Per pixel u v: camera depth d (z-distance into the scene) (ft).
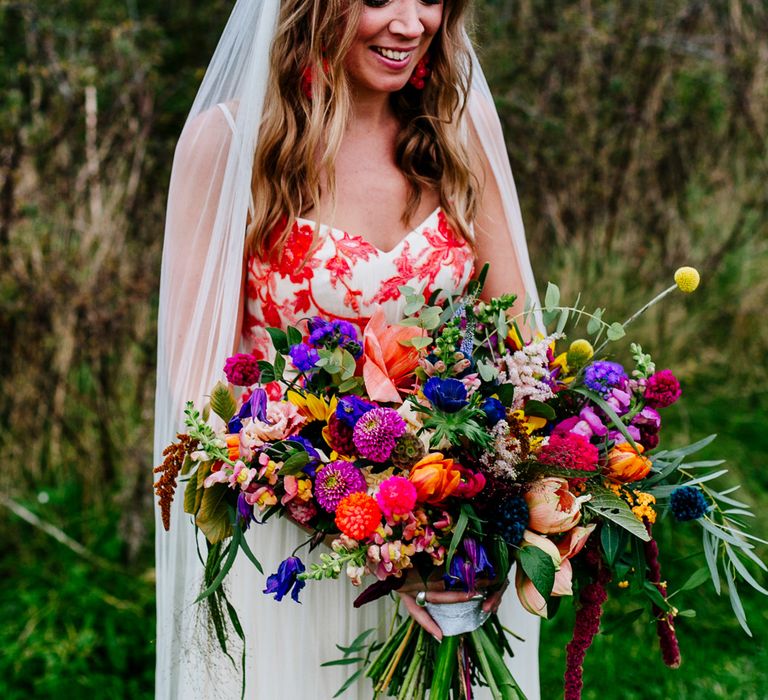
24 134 11.91
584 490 5.52
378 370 5.46
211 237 6.37
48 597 10.79
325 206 6.35
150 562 11.55
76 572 11.04
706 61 15.19
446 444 5.37
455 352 5.49
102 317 11.85
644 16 14.49
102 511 12.04
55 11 12.26
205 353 6.36
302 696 6.34
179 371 6.41
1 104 11.93
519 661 6.95
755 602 11.08
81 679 9.80
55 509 11.98
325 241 6.30
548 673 9.97
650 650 10.30
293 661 6.33
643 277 14.97
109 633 10.27
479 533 5.33
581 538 5.45
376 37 6.16
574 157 14.47
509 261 7.04
